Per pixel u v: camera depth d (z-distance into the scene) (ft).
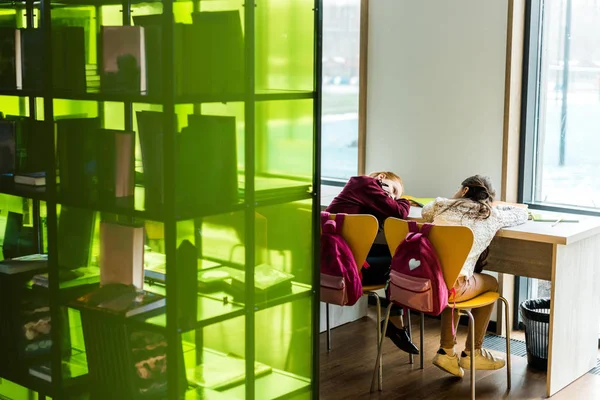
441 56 15.61
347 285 12.35
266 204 8.70
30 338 9.59
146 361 8.41
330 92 18.16
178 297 8.05
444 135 15.76
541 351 13.50
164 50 7.68
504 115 14.83
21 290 9.60
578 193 14.94
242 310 8.63
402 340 13.35
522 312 13.78
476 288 12.47
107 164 8.48
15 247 10.10
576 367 13.19
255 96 8.44
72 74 8.70
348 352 14.40
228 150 8.35
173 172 7.81
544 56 15.01
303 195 9.09
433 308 11.74
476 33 15.06
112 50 8.16
